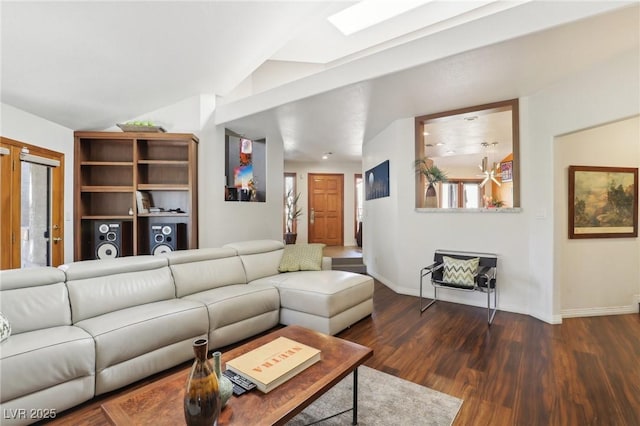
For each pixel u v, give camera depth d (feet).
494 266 11.60
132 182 14.26
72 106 11.44
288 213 26.84
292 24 10.43
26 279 6.74
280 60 16.37
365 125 15.15
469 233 12.64
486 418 5.81
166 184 14.21
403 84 10.14
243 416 4.07
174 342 7.52
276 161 17.38
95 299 7.47
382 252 16.48
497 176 26.94
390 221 15.28
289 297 10.05
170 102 14.23
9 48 7.68
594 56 8.32
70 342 5.94
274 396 4.48
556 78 9.80
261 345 5.97
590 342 9.04
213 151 14.71
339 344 6.11
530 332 9.78
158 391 4.56
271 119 14.01
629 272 11.64
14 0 6.29
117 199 14.32
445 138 18.74
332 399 6.37
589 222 11.35
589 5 6.54
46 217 11.86
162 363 7.27
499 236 12.01
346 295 9.91
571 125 9.71
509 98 11.57
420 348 8.72
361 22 12.48
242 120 14.16
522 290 11.59
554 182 10.48
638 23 6.81
